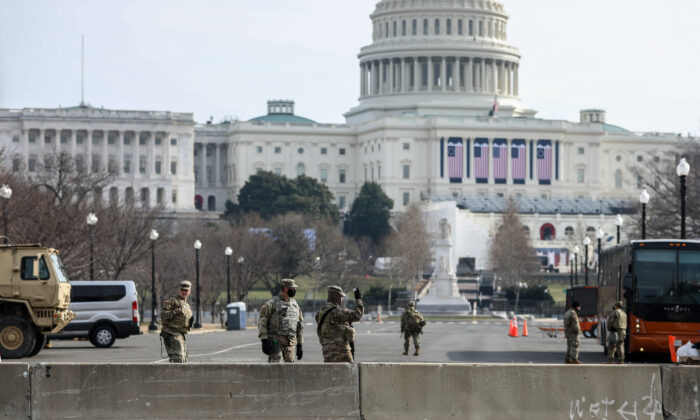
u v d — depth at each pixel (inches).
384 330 7253.9
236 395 2167.8
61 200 7475.4
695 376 2201.0
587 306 6230.3
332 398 2171.5
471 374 2186.3
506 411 2185.0
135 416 2161.7
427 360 3917.3
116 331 4424.2
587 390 2194.9
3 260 3533.5
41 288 3523.6
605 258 4399.6
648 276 3617.1
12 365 2166.6
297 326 2338.8
